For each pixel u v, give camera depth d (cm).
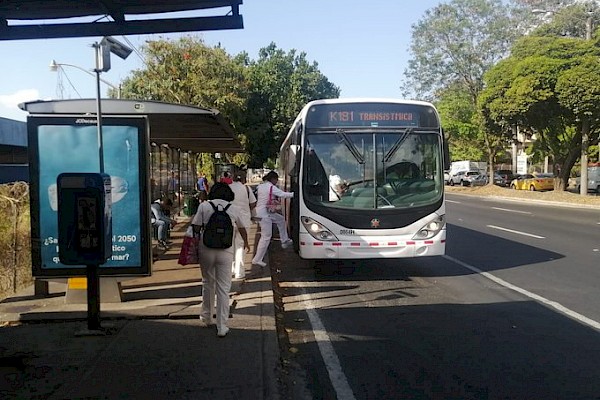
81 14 618
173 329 705
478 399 510
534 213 2562
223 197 691
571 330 721
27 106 876
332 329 742
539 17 4225
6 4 580
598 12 3556
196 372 556
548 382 548
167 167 1905
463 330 727
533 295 917
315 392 530
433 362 610
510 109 3120
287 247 1514
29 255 1127
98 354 609
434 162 1046
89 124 780
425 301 890
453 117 4541
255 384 525
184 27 615
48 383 529
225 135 1465
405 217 1020
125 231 793
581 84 2781
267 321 743
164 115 956
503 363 603
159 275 1049
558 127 3331
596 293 927
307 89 4662
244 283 992
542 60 2975
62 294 885
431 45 4531
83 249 658
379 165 1030
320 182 1023
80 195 652
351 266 1148
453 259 1284
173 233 1683
